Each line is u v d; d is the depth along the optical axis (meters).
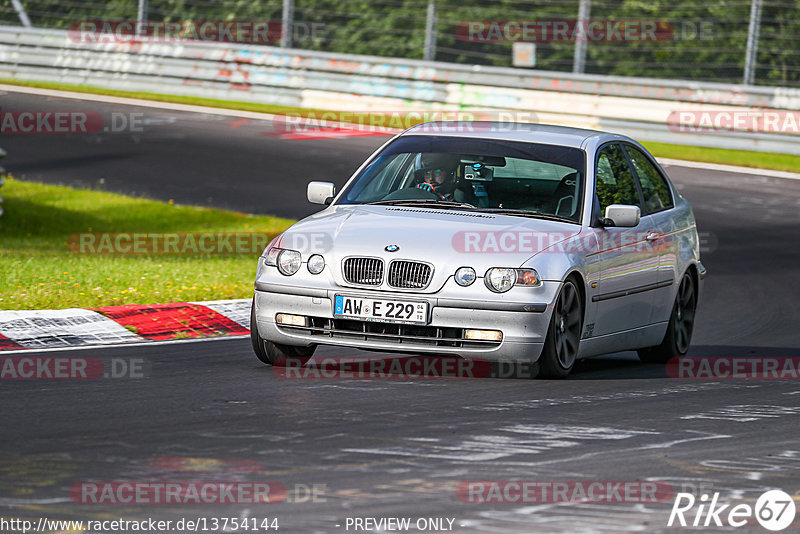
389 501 13.91
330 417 18.44
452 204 23.72
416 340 21.73
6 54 84.31
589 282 23.08
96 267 35.38
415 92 73.62
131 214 49.16
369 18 110.50
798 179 60.66
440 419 18.56
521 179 24.12
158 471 14.93
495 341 21.55
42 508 13.26
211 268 36.88
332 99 75.81
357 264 21.94
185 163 59.94
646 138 68.75
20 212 48.09
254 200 52.44
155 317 27.77
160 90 80.94
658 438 17.88
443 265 21.64
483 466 15.70
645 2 103.44
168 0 109.75
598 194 24.25
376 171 24.94
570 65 104.00
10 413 18.12
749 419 19.69
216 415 18.36
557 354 22.33
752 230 48.97
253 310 22.97
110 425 17.48
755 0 70.50
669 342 26.66
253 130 68.88
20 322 25.97
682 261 26.84
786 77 100.12
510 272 21.66
